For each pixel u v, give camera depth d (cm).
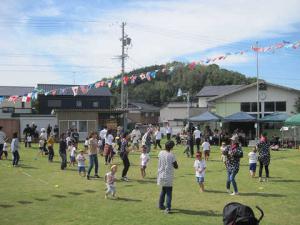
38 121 4069
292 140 3572
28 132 3056
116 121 4053
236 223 410
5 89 5003
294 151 2917
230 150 1256
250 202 1140
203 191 1295
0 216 988
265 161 1498
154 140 3033
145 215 991
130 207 1079
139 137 2816
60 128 3853
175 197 1207
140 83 9231
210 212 1022
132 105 7506
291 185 1416
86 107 5206
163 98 8744
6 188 1373
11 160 2222
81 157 1666
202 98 6562
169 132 3266
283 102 4169
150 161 2177
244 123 4169
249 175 1659
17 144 1984
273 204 1114
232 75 8244
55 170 1834
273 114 3747
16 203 1133
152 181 1511
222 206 1089
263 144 1502
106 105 5325
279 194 1253
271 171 1789
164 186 1012
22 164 2055
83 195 1246
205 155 2234
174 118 6575
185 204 1112
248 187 1377
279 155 2588
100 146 2467
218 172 1744
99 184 1449
